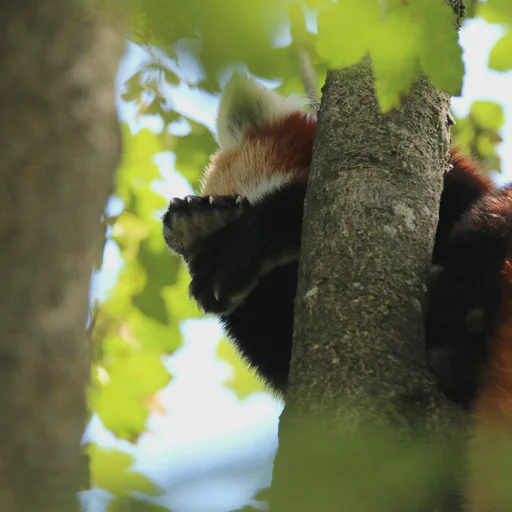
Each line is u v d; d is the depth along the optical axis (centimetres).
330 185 611
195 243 799
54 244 326
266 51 401
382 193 600
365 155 614
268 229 758
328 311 566
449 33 541
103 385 1155
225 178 864
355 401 532
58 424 325
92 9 331
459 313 630
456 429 566
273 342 824
